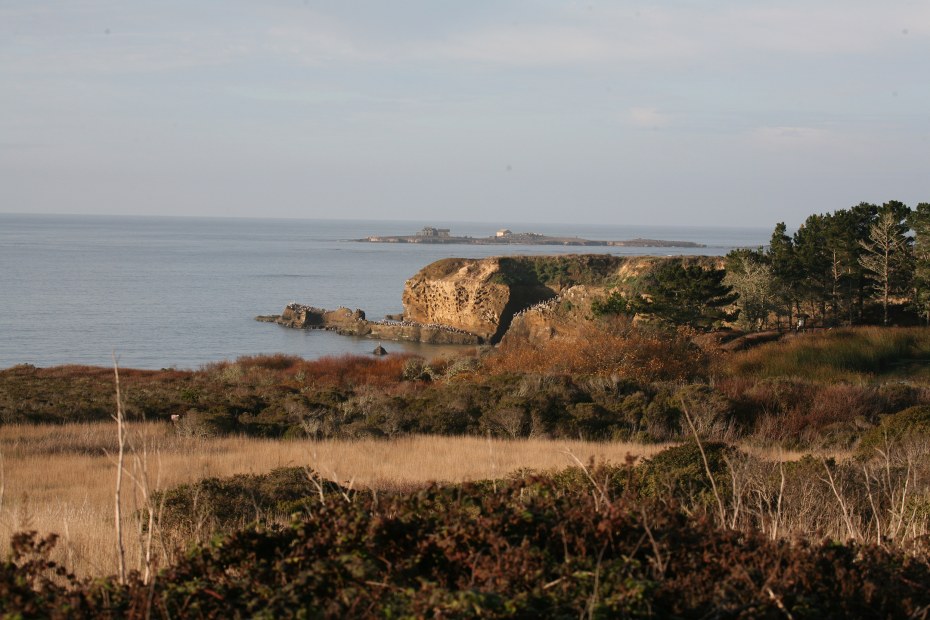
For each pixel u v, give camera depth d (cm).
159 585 405
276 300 12581
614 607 362
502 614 345
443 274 10194
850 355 3744
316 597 383
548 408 2548
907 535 613
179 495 929
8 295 11812
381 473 1446
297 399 2975
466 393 2780
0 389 3634
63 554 655
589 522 443
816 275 6166
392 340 9300
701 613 381
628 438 2259
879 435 1580
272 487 1003
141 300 11781
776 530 539
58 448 1973
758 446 1698
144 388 3803
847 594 422
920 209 5722
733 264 6356
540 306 7475
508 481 770
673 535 447
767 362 3716
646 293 6053
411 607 352
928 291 5481
